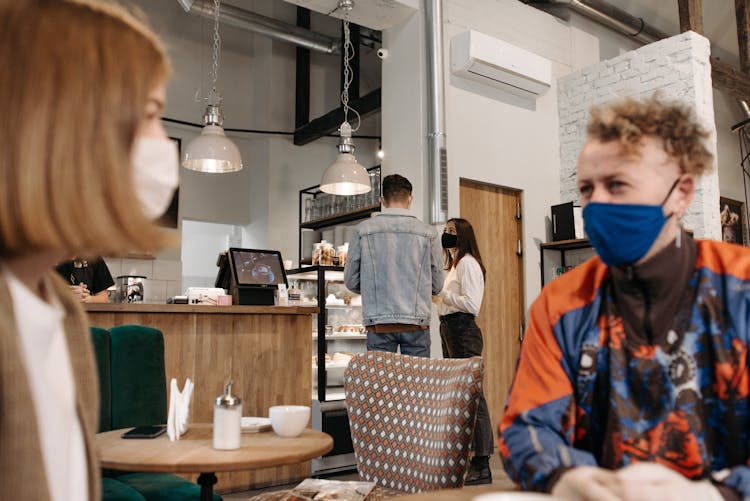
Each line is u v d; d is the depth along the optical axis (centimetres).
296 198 881
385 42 522
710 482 75
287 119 888
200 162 454
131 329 245
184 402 175
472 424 155
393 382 183
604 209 89
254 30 790
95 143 55
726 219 814
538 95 570
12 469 52
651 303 91
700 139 89
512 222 552
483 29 541
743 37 723
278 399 367
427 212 475
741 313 88
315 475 385
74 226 53
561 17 636
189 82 848
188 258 937
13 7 54
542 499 61
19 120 52
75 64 54
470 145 516
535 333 101
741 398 86
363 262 348
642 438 88
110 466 140
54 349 66
